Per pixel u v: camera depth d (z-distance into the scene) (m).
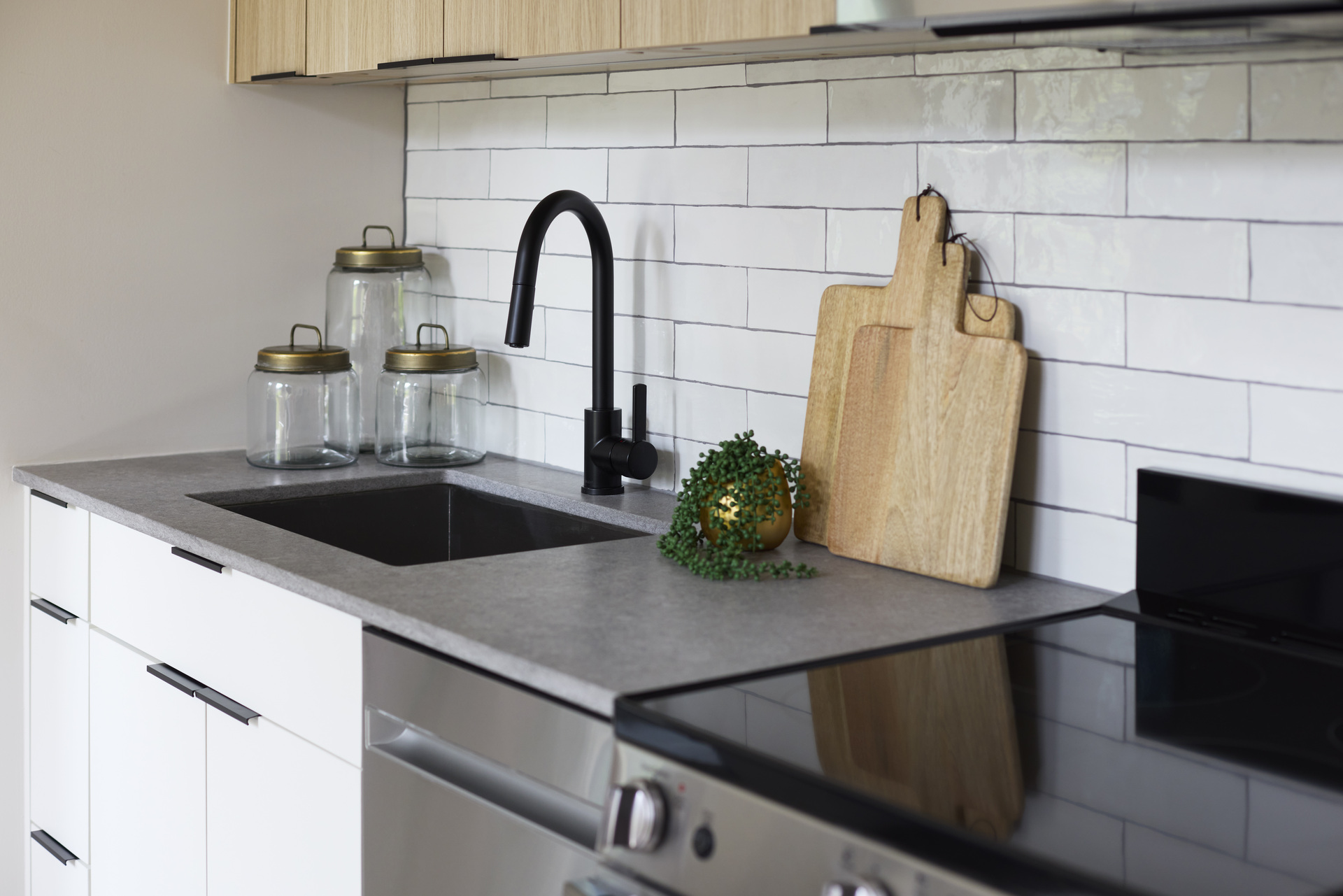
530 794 1.32
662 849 1.11
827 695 1.19
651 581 1.59
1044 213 1.58
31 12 2.23
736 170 1.96
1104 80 1.50
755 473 1.70
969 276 1.66
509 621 1.40
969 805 0.95
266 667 1.70
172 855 1.96
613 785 1.16
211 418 2.52
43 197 2.27
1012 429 1.54
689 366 2.07
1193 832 0.91
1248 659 1.33
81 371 2.35
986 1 1.21
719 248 2.00
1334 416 1.34
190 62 2.42
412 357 2.31
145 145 2.38
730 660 1.29
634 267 2.16
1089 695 1.21
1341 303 1.33
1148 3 1.08
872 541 1.69
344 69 2.20
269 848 1.71
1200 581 1.45
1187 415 1.47
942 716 1.15
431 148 2.62
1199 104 1.42
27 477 2.28
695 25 1.56
